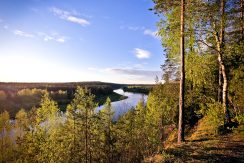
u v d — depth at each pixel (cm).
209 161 1138
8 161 3884
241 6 1714
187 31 1499
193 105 2541
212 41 1677
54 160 2906
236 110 1415
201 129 1836
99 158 3428
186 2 1503
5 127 5322
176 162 1201
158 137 3572
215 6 1499
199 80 1716
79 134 2972
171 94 3472
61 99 12600
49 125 2989
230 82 1378
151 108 4081
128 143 4375
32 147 2839
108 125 3647
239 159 1111
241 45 1464
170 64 3416
